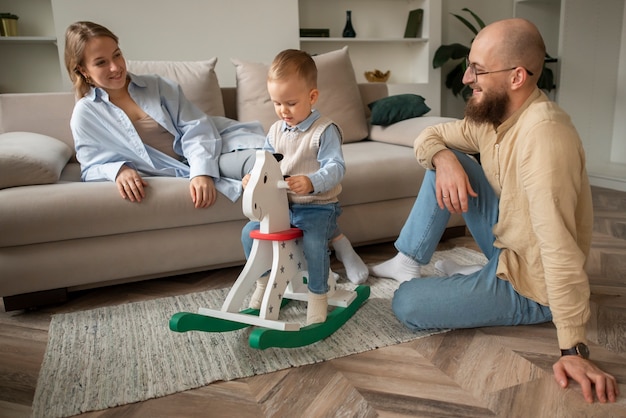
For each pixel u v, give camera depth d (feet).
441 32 11.69
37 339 4.23
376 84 8.45
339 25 11.62
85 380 3.51
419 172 6.04
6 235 4.43
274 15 10.11
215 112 6.77
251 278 3.90
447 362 3.62
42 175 4.77
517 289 3.81
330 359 3.73
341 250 5.24
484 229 4.34
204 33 9.72
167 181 5.05
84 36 4.95
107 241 4.86
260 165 3.66
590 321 4.17
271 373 3.57
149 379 3.51
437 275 5.29
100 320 4.52
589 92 10.85
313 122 4.15
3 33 9.00
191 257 5.20
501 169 3.67
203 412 3.14
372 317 4.39
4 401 3.30
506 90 3.40
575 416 2.94
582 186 3.51
